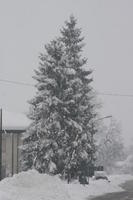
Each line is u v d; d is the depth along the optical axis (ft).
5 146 164.96
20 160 147.23
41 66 146.10
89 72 160.35
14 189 93.56
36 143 141.18
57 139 140.46
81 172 146.51
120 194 123.44
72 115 143.95
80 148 142.00
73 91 144.77
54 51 145.89
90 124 152.35
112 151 341.41
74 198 102.94
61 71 144.05
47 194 93.15
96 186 138.41
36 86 144.56
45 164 140.26
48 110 140.67
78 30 160.15
